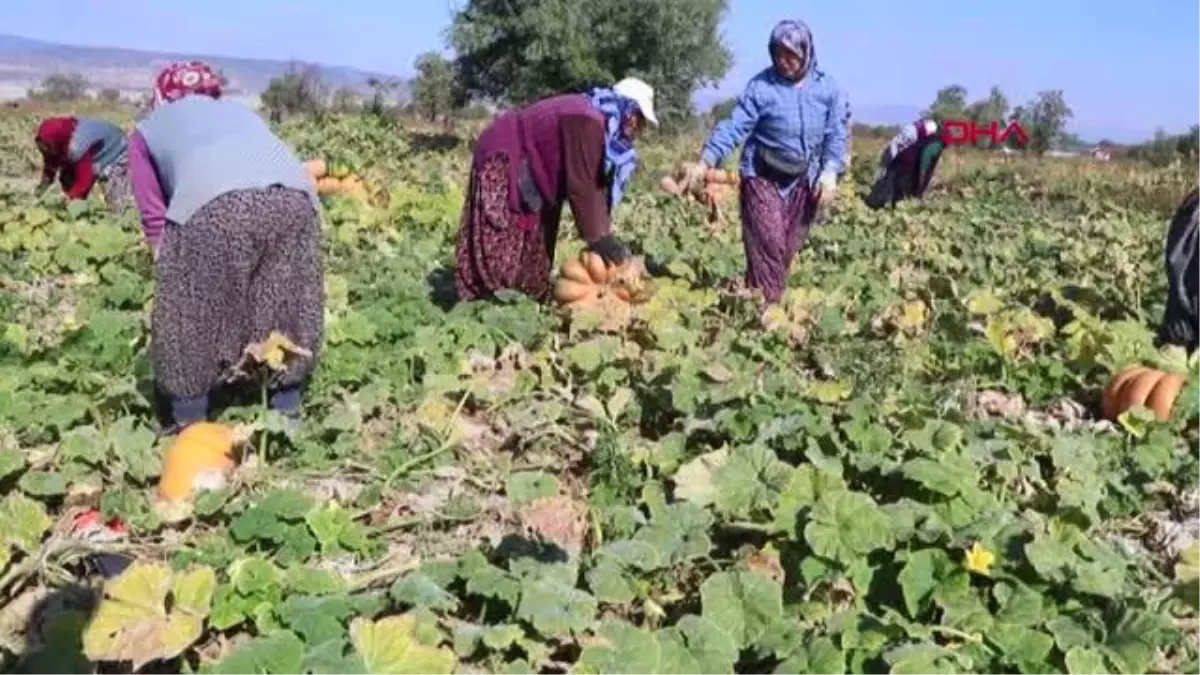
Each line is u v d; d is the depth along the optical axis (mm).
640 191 18375
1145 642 3660
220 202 4902
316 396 5883
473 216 7820
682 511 4430
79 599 3941
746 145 8312
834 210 15750
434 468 5219
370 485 4930
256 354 5105
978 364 7113
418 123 48031
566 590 3811
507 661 3715
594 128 7453
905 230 14461
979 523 4156
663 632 3709
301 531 4258
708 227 12367
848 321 8484
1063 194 23766
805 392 5984
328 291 7625
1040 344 7512
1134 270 10828
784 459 5145
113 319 6605
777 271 8422
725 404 5707
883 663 3600
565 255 9789
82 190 11906
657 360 6359
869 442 5020
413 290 7996
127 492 4641
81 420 5488
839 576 3998
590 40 42188
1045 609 3852
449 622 3750
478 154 7820
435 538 4566
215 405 5566
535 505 4430
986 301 8250
